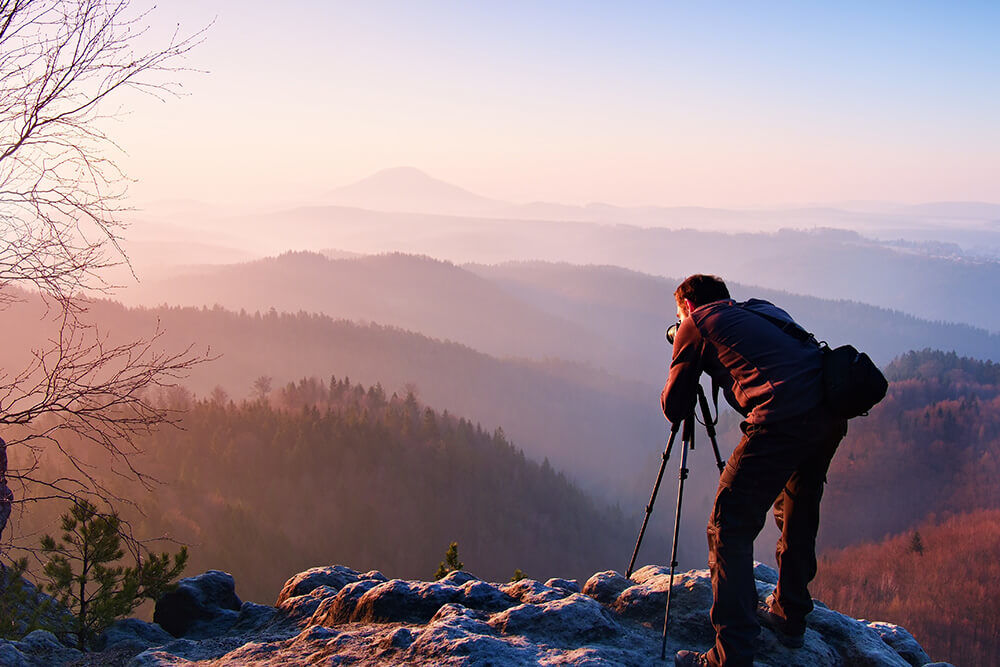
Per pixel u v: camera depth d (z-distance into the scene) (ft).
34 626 17.66
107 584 18.70
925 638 323.57
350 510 362.12
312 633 12.16
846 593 361.10
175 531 282.15
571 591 14.47
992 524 393.70
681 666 10.48
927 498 461.37
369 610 13.30
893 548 395.34
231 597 19.42
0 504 15.78
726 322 10.34
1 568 17.80
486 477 415.85
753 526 10.11
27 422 14.65
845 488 487.20
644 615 12.78
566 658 10.36
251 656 11.87
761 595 12.76
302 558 331.57
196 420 374.63
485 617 12.53
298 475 367.45
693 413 11.32
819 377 9.70
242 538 308.19
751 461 9.85
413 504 381.19
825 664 11.31
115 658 14.42
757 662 11.05
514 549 382.83
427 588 13.65
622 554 416.67
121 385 15.03
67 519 18.57
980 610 328.90
